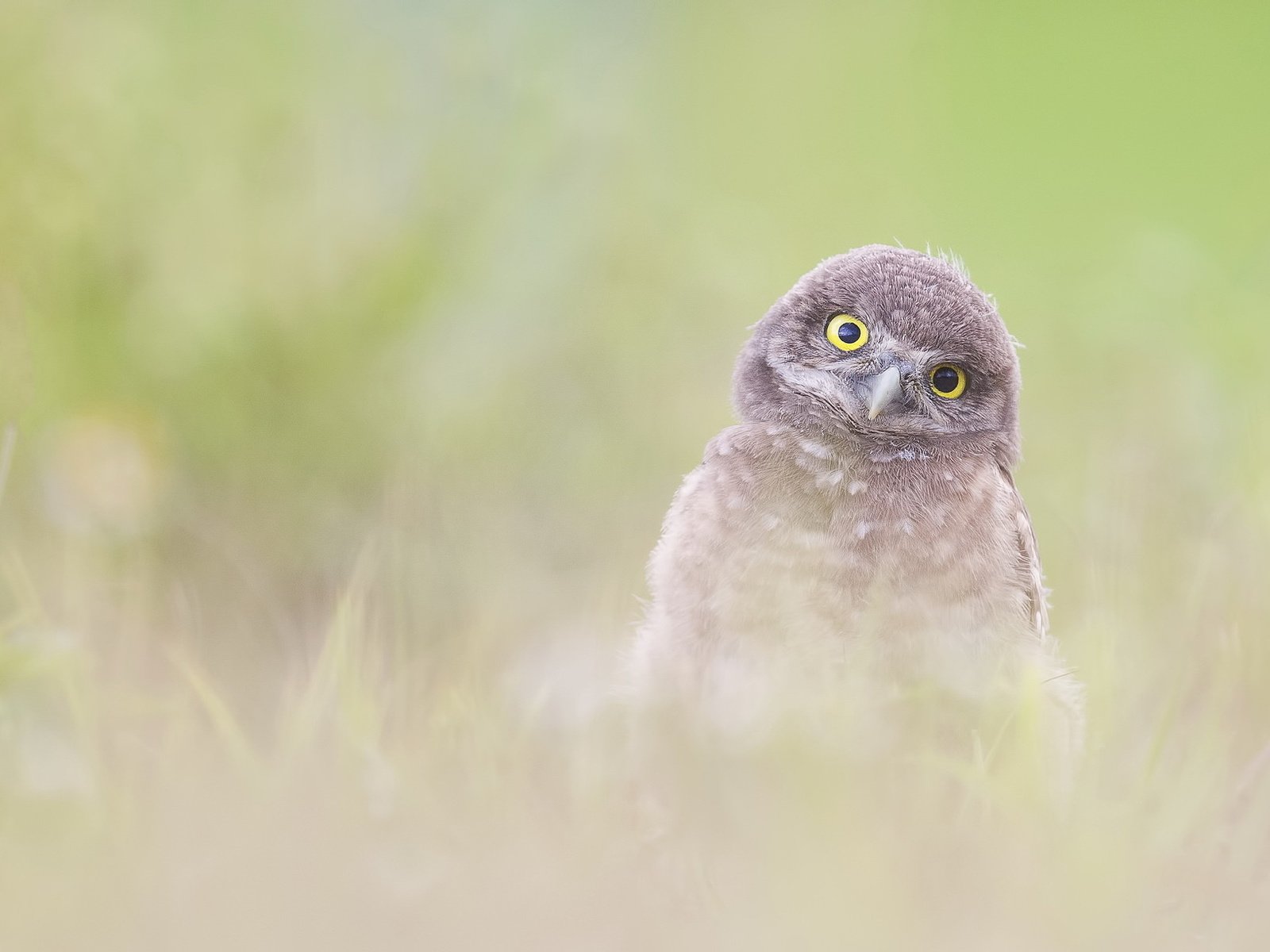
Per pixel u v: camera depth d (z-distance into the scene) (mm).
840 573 9086
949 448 9883
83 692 7785
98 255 12445
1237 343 15102
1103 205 28531
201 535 11930
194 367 12445
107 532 11617
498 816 7625
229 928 6484
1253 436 13117
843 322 10297
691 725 8508
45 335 12117
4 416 11625
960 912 7020
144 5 13227
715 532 9227
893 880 6875
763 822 7508
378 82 13680
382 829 7309
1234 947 6980
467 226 13422
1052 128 33156
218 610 11219
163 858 6801
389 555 10844
